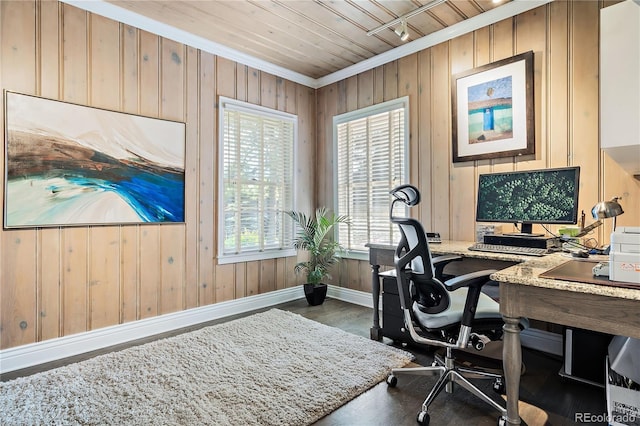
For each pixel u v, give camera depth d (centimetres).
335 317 342
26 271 243
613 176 230
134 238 294
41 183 248
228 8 280
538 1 258
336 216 412
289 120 412
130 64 290
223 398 189
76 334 263
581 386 206
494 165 285
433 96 323
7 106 234
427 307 180
